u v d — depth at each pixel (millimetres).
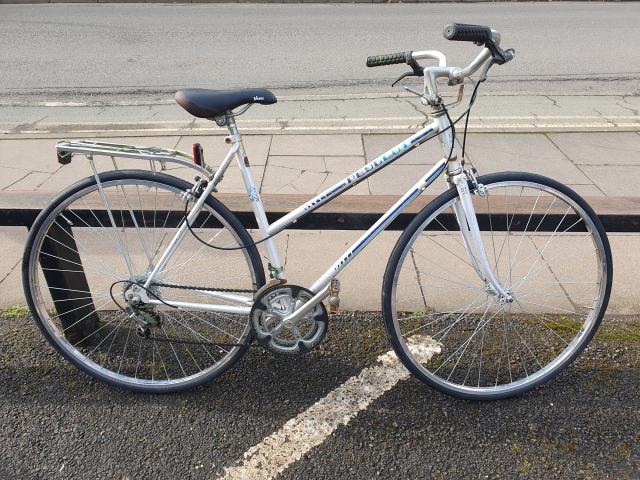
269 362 2344
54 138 4648
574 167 4062
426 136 1878
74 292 2328
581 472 1859
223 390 2205
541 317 2584
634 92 5777
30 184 3857
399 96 5734
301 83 6195
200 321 2562
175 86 6109
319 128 4879
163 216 2105
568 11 10586
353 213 2143
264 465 1898
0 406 2123
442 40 8016
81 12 10414
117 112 5320
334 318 2617
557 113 5180
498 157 4246
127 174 1920
